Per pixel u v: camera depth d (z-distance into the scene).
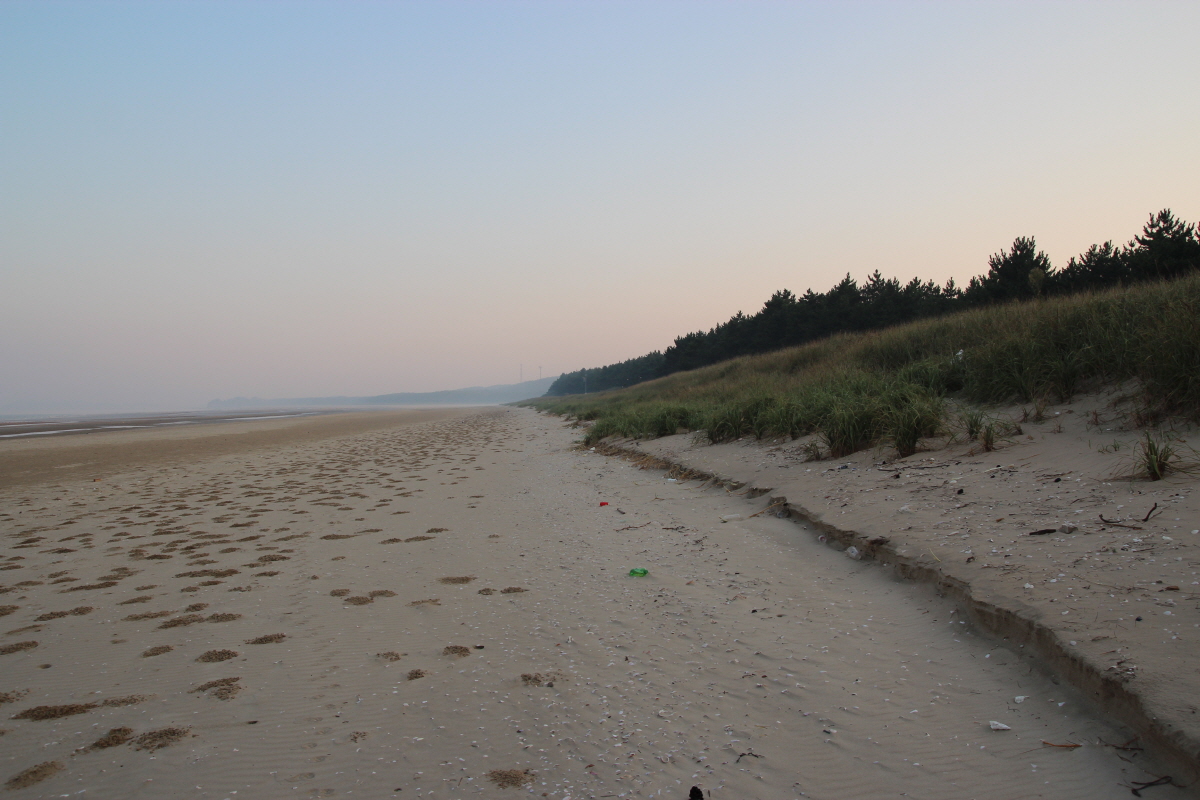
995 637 3.80
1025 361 9.62
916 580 4.81
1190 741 2.46
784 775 2.82
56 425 46.03
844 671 3.73
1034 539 4.75
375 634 4.64
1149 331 7.86
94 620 5.04
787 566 5.75
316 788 2.82
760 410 13.13
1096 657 3.09
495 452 18.97
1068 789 2.56
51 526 8.89
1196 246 22.36
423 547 7.19
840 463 8.83
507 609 5.10
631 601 5.16
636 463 13.45
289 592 5.65
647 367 82.19
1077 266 27.72
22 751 3.15
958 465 7.34
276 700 3.65
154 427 40.25
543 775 2.88
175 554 7.08
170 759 3.06
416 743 3.18
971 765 2.78
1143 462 5.79
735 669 3.87
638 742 3.13
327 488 11.91
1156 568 3.87
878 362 15.66
